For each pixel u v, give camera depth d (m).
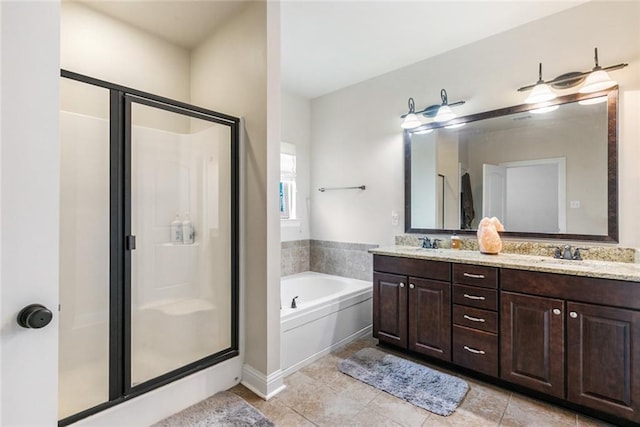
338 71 3.19
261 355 2.04
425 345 2.38
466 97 2.72
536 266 1.88
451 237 2.76
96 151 1.71
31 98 0.71
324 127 3.79
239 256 2.15
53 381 0.73
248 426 1.69
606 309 1.66
